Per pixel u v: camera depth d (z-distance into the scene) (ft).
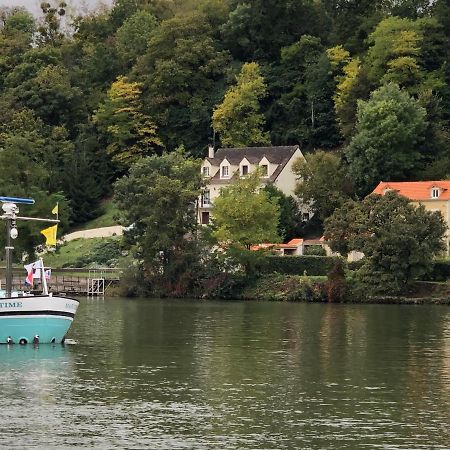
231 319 407.03
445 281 526.57
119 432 192.65
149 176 578.66
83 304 499.92
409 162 648.79
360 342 325.21
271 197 605.73
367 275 513.45
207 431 194.29
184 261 557.33
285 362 278.05
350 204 545.44
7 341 304.71
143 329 363.76
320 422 201.87
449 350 305.32
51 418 202.90
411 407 216.13
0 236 572.10
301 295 525.75
